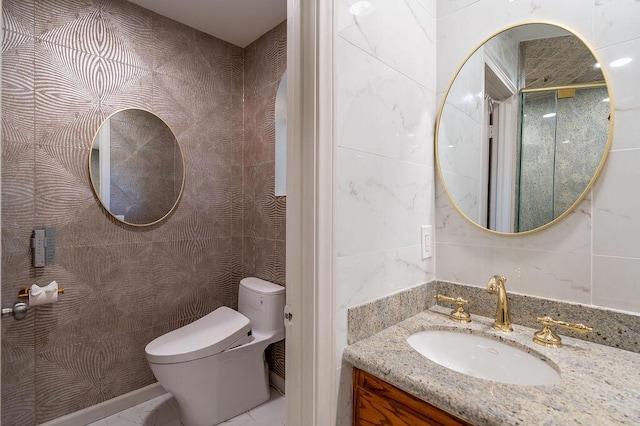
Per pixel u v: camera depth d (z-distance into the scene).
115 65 1.69
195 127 2.02
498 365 0.91
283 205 1.92
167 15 1.87
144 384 1.80
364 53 0.90
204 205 2.07
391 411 0.76
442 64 1.20
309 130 0.78
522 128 1.03
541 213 0.99
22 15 1.42
